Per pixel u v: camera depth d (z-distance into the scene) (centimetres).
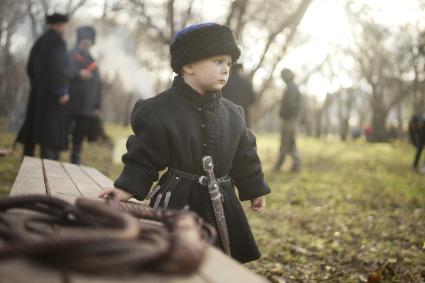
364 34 2820
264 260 383
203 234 132
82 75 617
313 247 434
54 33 555
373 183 897
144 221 152
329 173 1030
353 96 4406
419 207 672
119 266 95
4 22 1975
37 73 553
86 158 867
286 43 1292
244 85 755
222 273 108
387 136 3484
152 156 214
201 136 220
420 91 3334
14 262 97
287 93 935
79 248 95
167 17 1261
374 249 432
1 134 1130
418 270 371
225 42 217
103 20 1641
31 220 126
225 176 227
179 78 227
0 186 476
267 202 638
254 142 244
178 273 101
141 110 222
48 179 269
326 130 5431
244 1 1180
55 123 557
